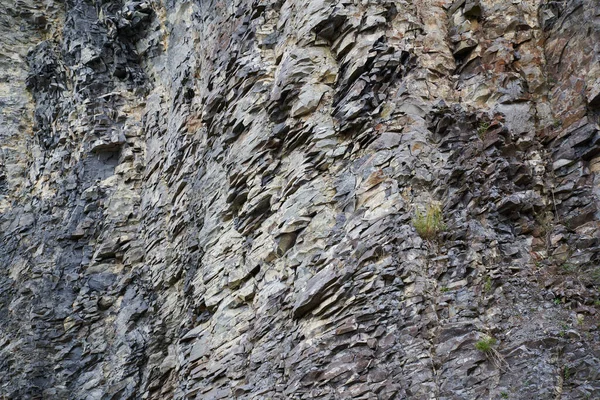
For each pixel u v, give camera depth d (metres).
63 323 13.23
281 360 7.73
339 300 7.27
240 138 10.18
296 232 8.30
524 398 5.80
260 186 9.36
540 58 7.86
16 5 17.33
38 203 15.19
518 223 7.07
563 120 7.33
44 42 16.72
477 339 6.30
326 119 8.60
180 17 14.05
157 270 12.25
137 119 14.77
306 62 9.01
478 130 7.65
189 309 10.63
